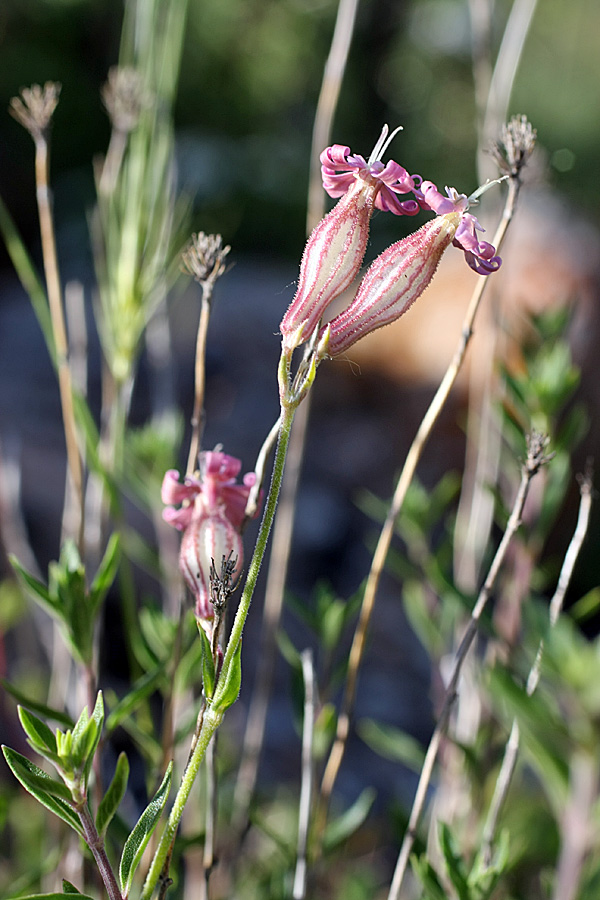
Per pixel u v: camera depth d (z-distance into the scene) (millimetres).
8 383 1308
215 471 276
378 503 387
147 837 254
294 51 2945
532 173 391
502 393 404
